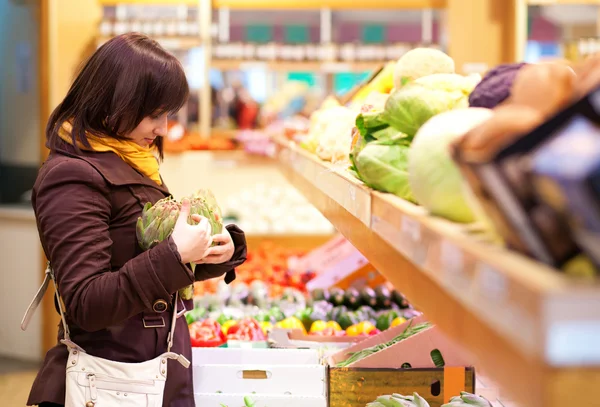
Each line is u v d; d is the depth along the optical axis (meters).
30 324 5.48
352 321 2.78
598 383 0.57
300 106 8.24
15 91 6.13
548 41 7.84
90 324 1.57
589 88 0.74
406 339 1.87
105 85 1.68
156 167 1.82
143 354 1.72
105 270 1.61
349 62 6.45
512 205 0.69
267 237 5.38
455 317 0.82
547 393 0.57
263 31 8.36
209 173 5.76
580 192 0.59
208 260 1.73
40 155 5.65
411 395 1.79
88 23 5.62
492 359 0.71
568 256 0.64
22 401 4.51
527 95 0.85
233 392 1.98
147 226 1.67
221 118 7.62
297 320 2.75
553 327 0.57
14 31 6.13
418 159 0.95
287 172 3.04
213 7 6.17
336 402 1.80
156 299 1.55
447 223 0.90
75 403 1.67
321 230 5.41
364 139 1.35
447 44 5.79
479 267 0.71
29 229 5.44
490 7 5.71
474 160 0.74
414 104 1.19
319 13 8.34
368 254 1.32
